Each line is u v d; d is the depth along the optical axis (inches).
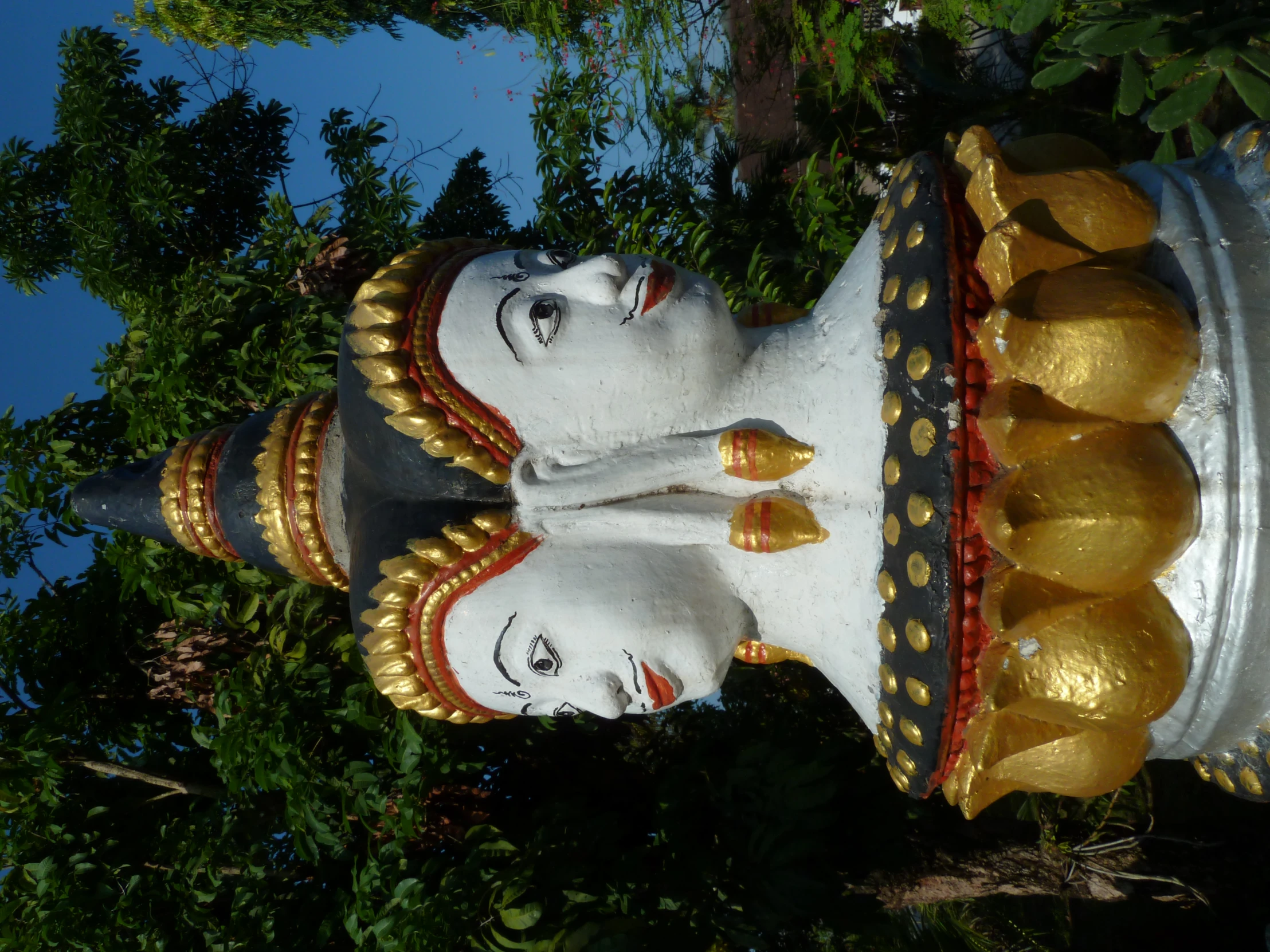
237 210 273.1
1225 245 70.8
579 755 211.0
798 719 229.8
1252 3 129.8
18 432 195.3
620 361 85.4
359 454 91.2
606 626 85.2
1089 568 67.7
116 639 203.0
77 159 255.8
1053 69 136.7
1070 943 209.6
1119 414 68.7
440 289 89.4
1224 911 189.5
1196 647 70.7
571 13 333.7
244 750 167.8
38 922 167.6
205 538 105.4
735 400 90.5
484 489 87.8
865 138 288.5
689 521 87.4
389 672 90.8
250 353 193.0
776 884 178.2
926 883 192.9
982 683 72.7
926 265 75.8
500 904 157.6
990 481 71.5
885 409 77.1
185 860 171.6
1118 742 77.3
